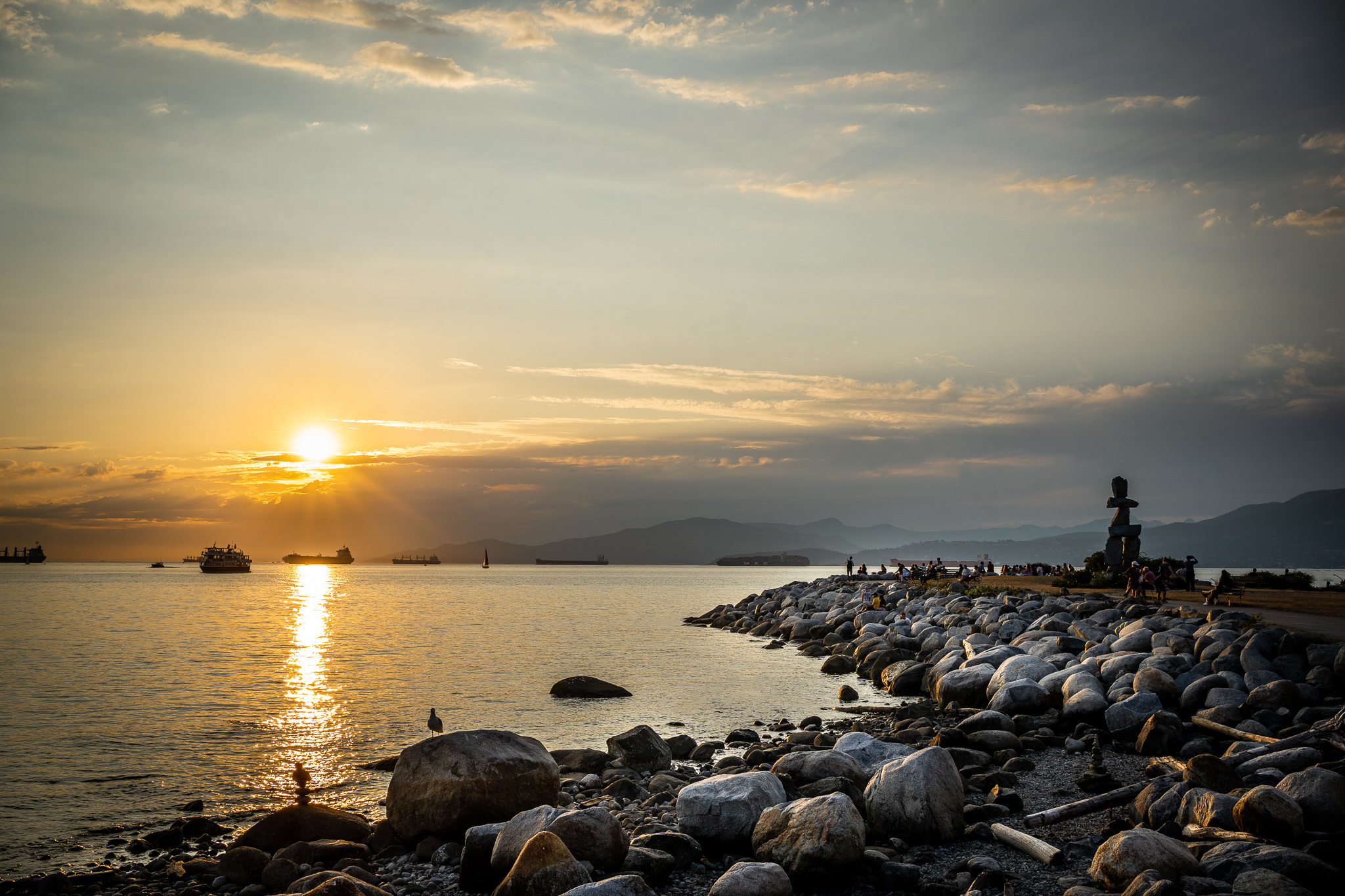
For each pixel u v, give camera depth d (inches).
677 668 1539.1
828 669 1462.8
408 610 3371.1
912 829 470.3
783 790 518.0
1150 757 666.8
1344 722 564.7
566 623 2657.5
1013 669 949.8
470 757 542.9
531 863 404.2
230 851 526.6
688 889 427.2
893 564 3526.1
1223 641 868.6
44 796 730.2
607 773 708.0
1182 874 359.6
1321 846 363.9
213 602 3954.2
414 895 454.6
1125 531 1916.8
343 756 871.1
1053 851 425.4
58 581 7111.2
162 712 1112.8
